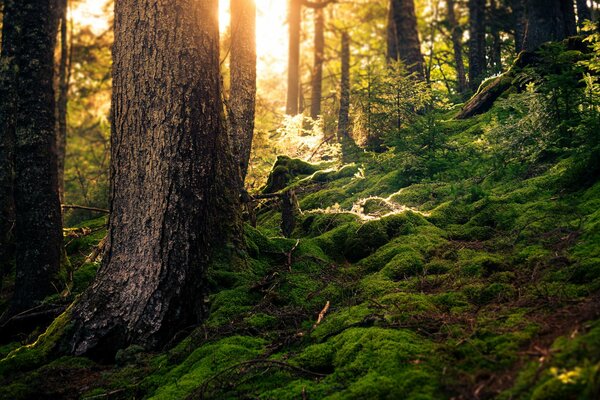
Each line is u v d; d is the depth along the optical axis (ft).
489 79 39.47
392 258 20.30
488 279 16.34
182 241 18.92
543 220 18.75
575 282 14.42
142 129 19.56
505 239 18.95
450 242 20.43
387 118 35.01
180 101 19.53
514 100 28.96
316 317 17.51
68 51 75.56
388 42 65.67
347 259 22.79
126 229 19.26
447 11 85.40
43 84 28.07
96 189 57.11
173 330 18.40
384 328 14.39
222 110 23.81
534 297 14.17
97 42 76.18
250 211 28.09
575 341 10.59
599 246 15.33
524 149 25.29
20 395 15.61
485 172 26.48
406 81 34.32
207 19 20.36
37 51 28.07
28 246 26.84
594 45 25.96
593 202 18.47
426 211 24.80
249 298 19.48
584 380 9.41
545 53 27.43
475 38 59.47
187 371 15.40
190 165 19.42
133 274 18.76
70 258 33.91
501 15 69.87
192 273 19.01
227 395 13.39
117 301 18.57
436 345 12.92
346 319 15.85
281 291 19.67
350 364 13.19
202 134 19.81
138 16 19.90
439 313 14.99
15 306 26.40
